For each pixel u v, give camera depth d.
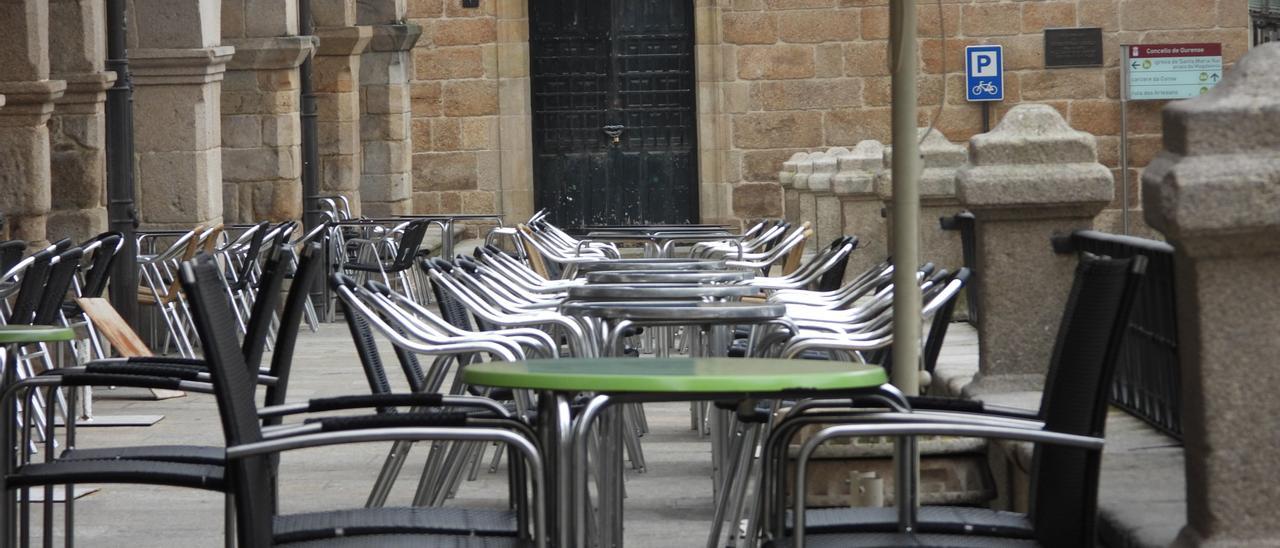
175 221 18.58
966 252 12.63
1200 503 4.98
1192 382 4.99
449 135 30.94
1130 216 30.89
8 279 10.72
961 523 5.15
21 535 6.66
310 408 5.62
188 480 5.45
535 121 31.17
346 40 24.42
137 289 15.36
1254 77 4.79
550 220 31.25
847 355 8.95
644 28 30.95
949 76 30.53
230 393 4.56
